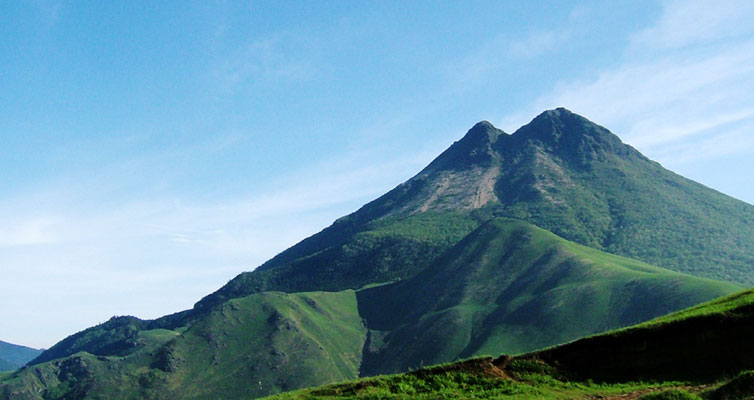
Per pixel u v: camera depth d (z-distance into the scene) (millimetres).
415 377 42938
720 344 42688
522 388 40969
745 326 43031
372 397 39375
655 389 39688
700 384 40000
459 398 39031
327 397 40375
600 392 40281
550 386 41906
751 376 33188
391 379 42812
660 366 42844
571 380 42969
